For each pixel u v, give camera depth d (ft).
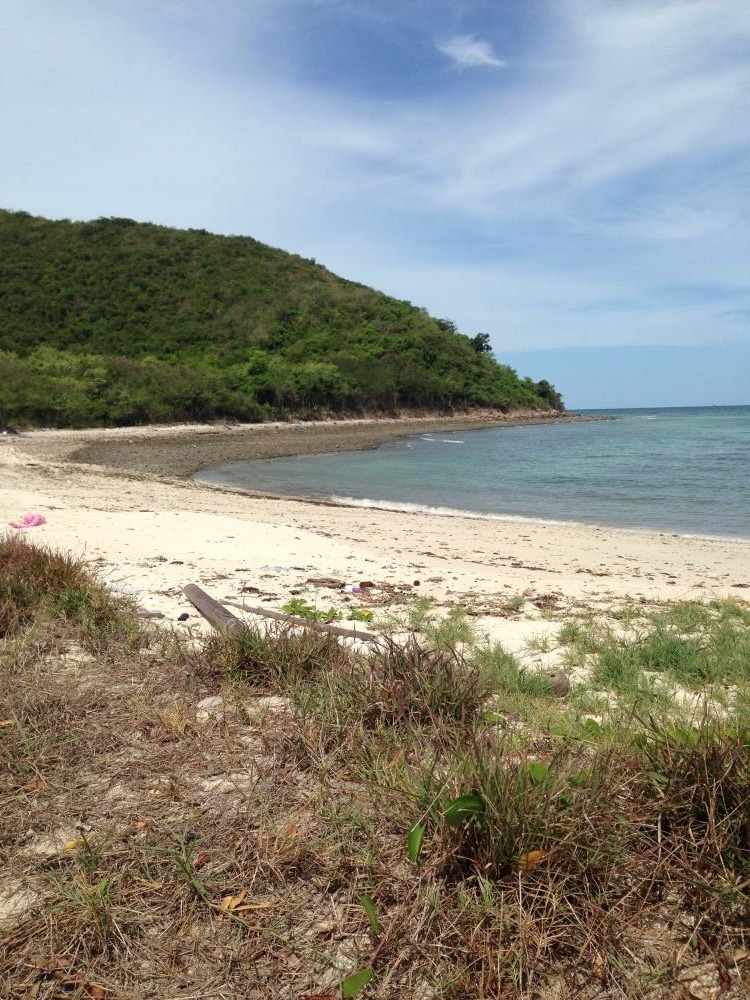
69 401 160.97
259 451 130.11
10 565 18.63
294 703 11.49
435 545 39.63
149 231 324.60
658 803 7.57
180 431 170.19
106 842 7.57
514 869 6.81
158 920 6.64
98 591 17.80
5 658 13.23
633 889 6.61
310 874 7.22
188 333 251.39
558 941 6.25
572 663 15.85
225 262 310.24
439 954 6.13
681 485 75.46
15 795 8.66
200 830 7.91
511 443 155.33
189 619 18.31
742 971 6.02
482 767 7.70
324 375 232.73
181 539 33.14
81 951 6.31
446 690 11.20
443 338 307.78
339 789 8.68
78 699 11.41
